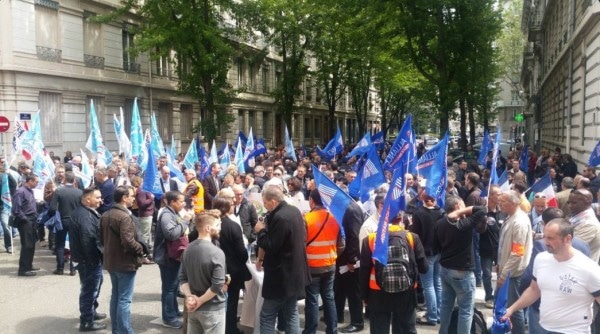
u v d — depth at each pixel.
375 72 40.31
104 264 6.60
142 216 11.10
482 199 9.11
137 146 15.18
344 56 34.97
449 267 6.22
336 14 29.42
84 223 7.18
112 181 11.45
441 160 8.52
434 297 7.53
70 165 13.29
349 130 66.44
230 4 27.45
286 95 35.34
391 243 5.64
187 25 23.62
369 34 25.83
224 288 5.33
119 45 27.03
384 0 24.02
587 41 18.47
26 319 7.75
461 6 23.69
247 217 8.55
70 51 23.66
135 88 28.00
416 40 25.45
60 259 10.22
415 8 23.94
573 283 4.39
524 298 4.91
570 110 22.58
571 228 4.43
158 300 8.65
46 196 11.49
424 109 57.31
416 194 9.47
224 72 25.64
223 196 6.68
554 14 30.81
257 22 30.28
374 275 5.66
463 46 24.70
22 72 20.92
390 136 67.94
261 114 43.28
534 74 48.94
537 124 40.59
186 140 32.97
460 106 28.12
